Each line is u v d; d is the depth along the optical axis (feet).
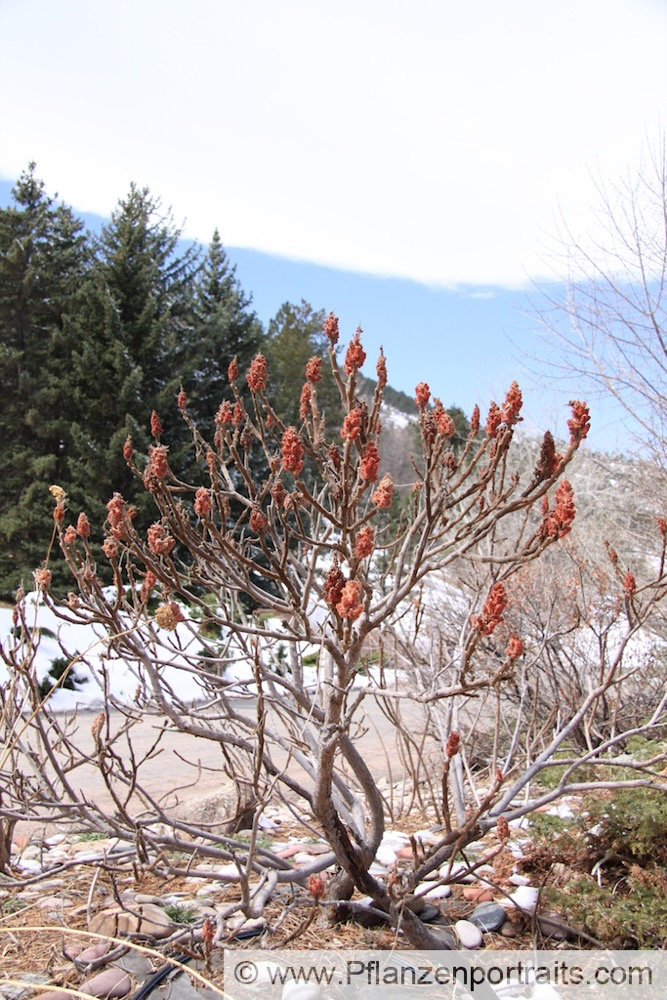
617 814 10.71
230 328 84.64
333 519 8.24
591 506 28.71
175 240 90.02
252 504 8.71
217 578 9.80
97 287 79.92
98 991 8.21
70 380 79.20
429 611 19.17
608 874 10.96
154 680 8.97
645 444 23.20
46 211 97.55
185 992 8.25
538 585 18.63
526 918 10.14
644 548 24.88
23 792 9.80
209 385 79.71
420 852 12.51
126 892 10.94
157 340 77.56
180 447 72.54
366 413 9.12
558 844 11.01
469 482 24.81
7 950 9.29
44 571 9.14
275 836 14.21
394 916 8.85
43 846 12.19
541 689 17.39
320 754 8.70
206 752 22.06
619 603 12.51
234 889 11.09
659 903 9.20
